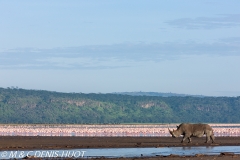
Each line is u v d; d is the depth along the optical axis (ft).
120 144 391.65
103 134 627.46
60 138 480.23
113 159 275.80
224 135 611.88
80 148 353.51
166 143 409.90
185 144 398.83
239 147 379.35
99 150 338.34
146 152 324.19
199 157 286.05
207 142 414.82
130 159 275.80
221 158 281.54
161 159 275.39
